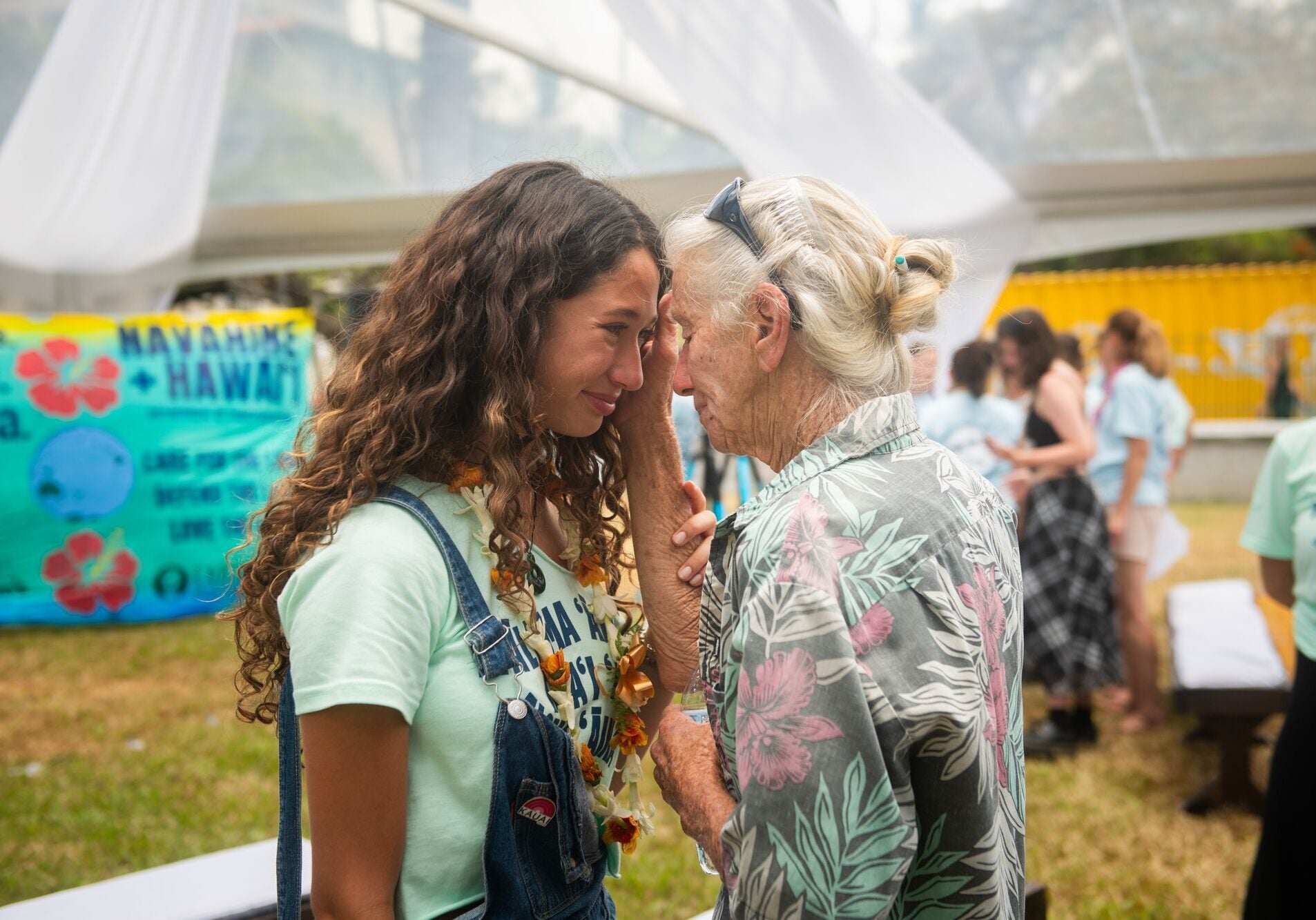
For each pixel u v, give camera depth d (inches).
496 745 46.1
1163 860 140.5
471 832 46.4
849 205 46.7
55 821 153.3
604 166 59.5
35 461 267.4
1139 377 191.9
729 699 43.8
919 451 45.6
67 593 271.1
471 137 168.4
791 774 38.5
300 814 50.8
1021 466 185.6
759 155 129.8
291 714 49.9
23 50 126.7
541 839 48.4
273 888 85.3
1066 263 647.8
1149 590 298.5
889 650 39.8
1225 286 461.4
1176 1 128.6
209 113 154.3
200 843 145.6
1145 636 191.9
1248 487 453.1
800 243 45.0
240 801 160.6
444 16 133.3
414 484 48.9
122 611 274.8
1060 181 159.8
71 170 152.9
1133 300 468.4
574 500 56.5
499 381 47.8
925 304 44.5
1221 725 156.3
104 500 272.7
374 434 47.9
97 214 169.3
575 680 51.6
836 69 122.7
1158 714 192.5
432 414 47.5
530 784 47.1
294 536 48.3
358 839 44.3
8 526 266.7
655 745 51.9
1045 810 157.2
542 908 48.1
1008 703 45.0
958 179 149.3
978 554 43.5
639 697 53.5
